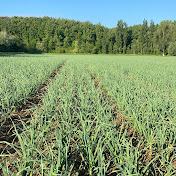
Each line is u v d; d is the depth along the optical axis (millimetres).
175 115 3619
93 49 80438
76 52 84188
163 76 9469
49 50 85688
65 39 91000
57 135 2775
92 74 11828
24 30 95750
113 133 2953
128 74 11609
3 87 5969
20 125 4141
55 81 7484
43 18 113188
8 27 94875
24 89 6012
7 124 4176
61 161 2406
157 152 2979
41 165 2154
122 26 77438
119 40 77375
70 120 3604
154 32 68188
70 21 108188
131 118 3814
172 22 79438
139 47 75000
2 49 62812
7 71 10562
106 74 9578
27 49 75375
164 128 2922
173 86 6523
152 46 72688
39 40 93938
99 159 2277
